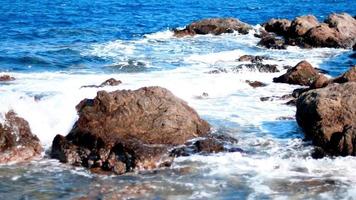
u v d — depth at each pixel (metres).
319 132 15.69
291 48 36.28
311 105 16.25
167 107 16.19
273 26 43.19
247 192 12.77
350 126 15.22
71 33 40.91
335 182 13.27
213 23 43.22
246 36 41.84
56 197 12.59
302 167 14.24
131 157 14.27
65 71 26.80
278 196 12.52
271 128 17.64
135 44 36.88
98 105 15.98
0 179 13.54
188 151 15.07
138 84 23.17
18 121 15.53
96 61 29.78
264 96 22.02
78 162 14.65
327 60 31.73
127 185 13.23
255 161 14.62
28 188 13.07
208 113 19.30
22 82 23.33
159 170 14.09
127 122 15.66
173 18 55.34
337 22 38.47
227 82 24.17
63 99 17.66
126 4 68.69
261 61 30.16
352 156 14.86
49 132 16.19
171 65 28.92
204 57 31.42
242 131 17.30
